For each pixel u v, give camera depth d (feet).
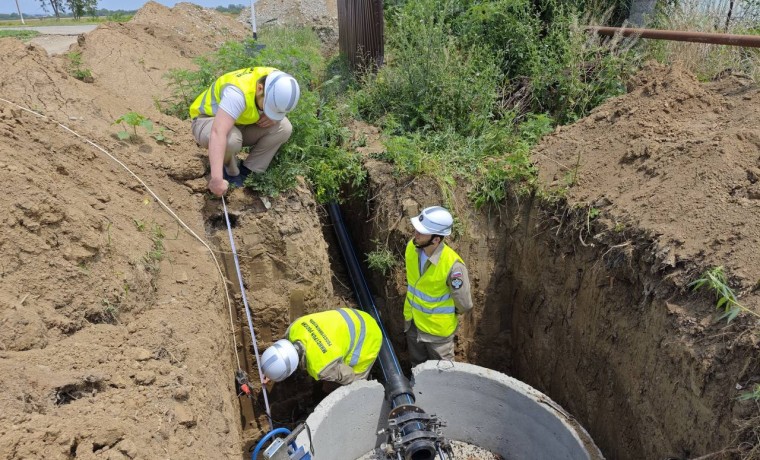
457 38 20.56
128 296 8.99
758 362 7.92
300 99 14.71
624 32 17.19
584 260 12.67
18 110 10.41
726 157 11.20
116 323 8.48
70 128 11.52
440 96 18.56
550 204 13.98
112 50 18.43
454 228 15.28
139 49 19.52
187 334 9.15
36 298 7.59
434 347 14.29
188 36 25.76
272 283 13.66
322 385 16.10
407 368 16.89
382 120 18.81
